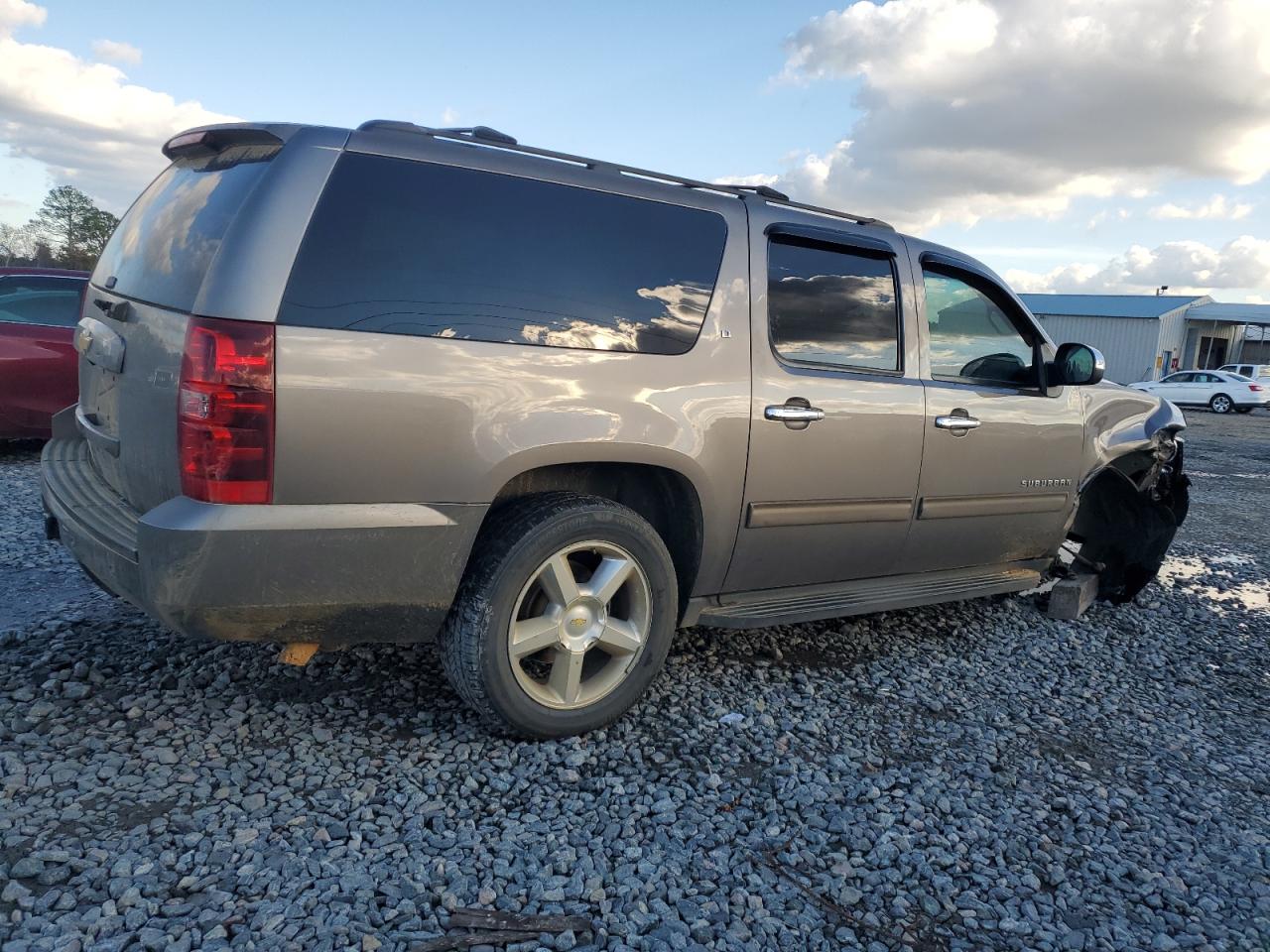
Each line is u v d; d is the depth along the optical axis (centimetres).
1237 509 1014
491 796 272
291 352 245
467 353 272
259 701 317
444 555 273
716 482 329
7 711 292
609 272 304
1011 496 441
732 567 352
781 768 306
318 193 256
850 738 334
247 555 246
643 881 239
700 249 329
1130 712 389
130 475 282
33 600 405
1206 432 2206
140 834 236
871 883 247
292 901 217
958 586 437
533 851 247
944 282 419
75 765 265
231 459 241
